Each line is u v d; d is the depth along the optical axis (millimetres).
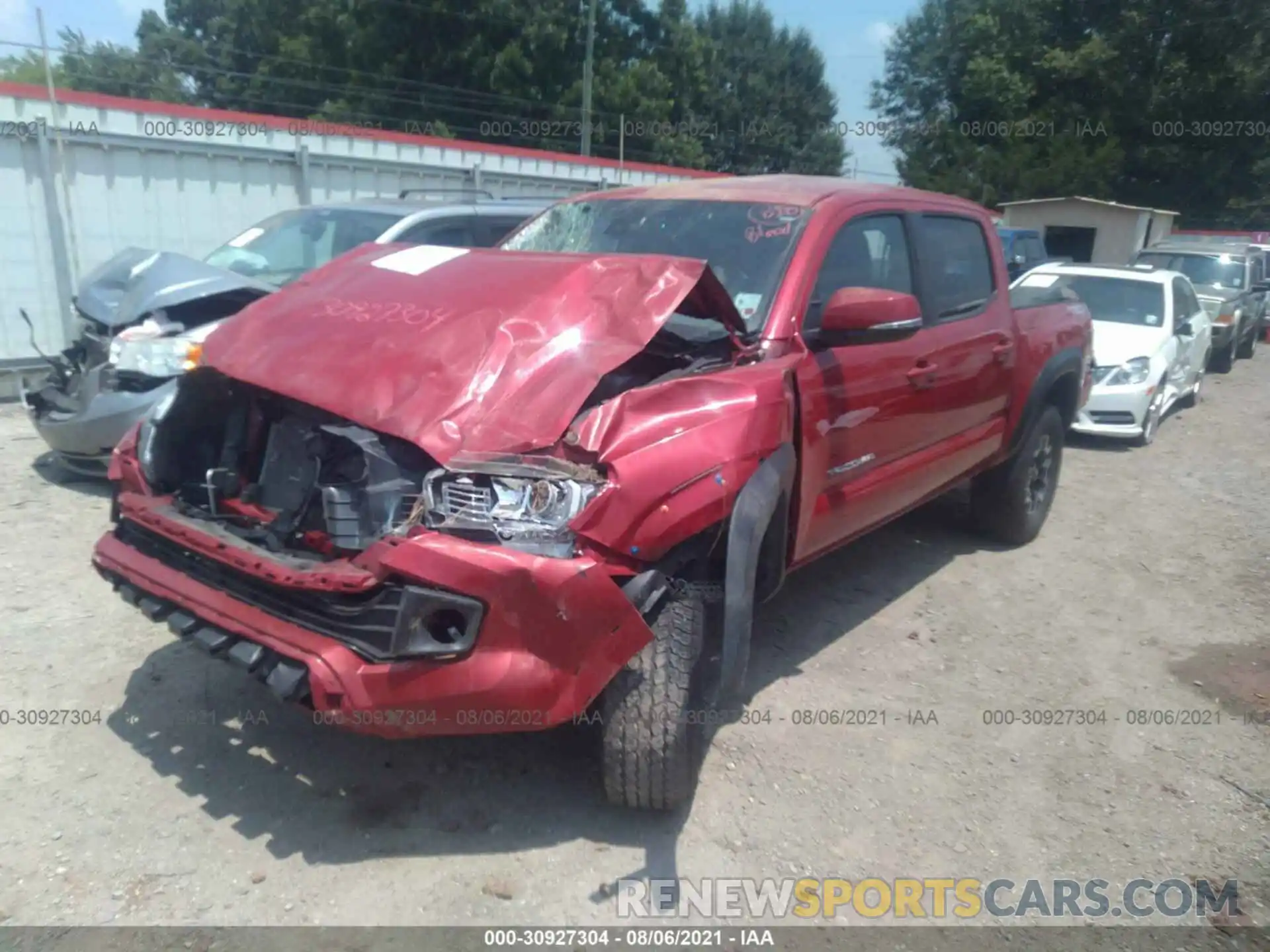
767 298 4113
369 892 3105
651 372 3768
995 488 6402
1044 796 3863
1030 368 6035
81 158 9766
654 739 3248
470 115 32875
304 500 3312
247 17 36469
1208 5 35250
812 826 3572
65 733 3812
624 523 3051
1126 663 5035
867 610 5465
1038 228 29062
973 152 36438
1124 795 3906
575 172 15539
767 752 4016
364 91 32438
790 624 5223
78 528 5867
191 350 5730
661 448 3170
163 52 36625
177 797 3488
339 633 2943
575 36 33344
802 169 48562
